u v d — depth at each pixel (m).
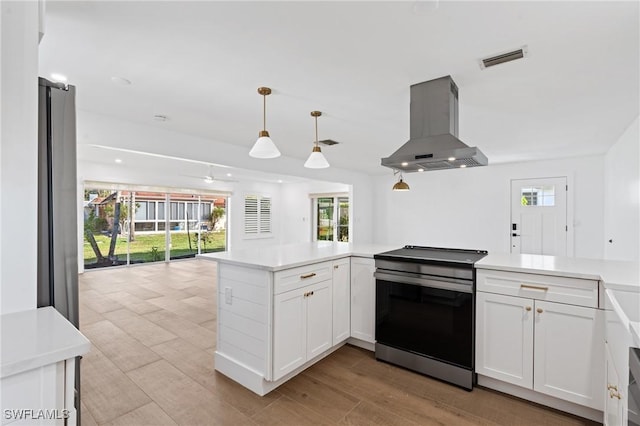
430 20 1.61
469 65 2.09
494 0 1.44
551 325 1.98
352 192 7.08
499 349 2.17
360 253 2.87
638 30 1.66
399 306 2.57
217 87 2.51
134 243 7.43
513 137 3.94
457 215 6.43
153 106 2.95
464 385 2.25
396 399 2.13
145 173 7.23
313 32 1.73
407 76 2.28
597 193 5.04
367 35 1.75
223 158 4.43
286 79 2.35
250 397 2.15
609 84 2.37
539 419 1.92
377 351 2.70
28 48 1.15
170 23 1.66
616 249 4.13
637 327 1.17
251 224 9.52
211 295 4.83
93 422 1.87
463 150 2.20
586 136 3.88
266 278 2.19
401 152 2.44
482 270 2.23
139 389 2.23
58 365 0.83
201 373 2.46
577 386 1.90
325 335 2.63
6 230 1.09
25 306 1.13
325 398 2.14
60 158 1.42
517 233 5.73
